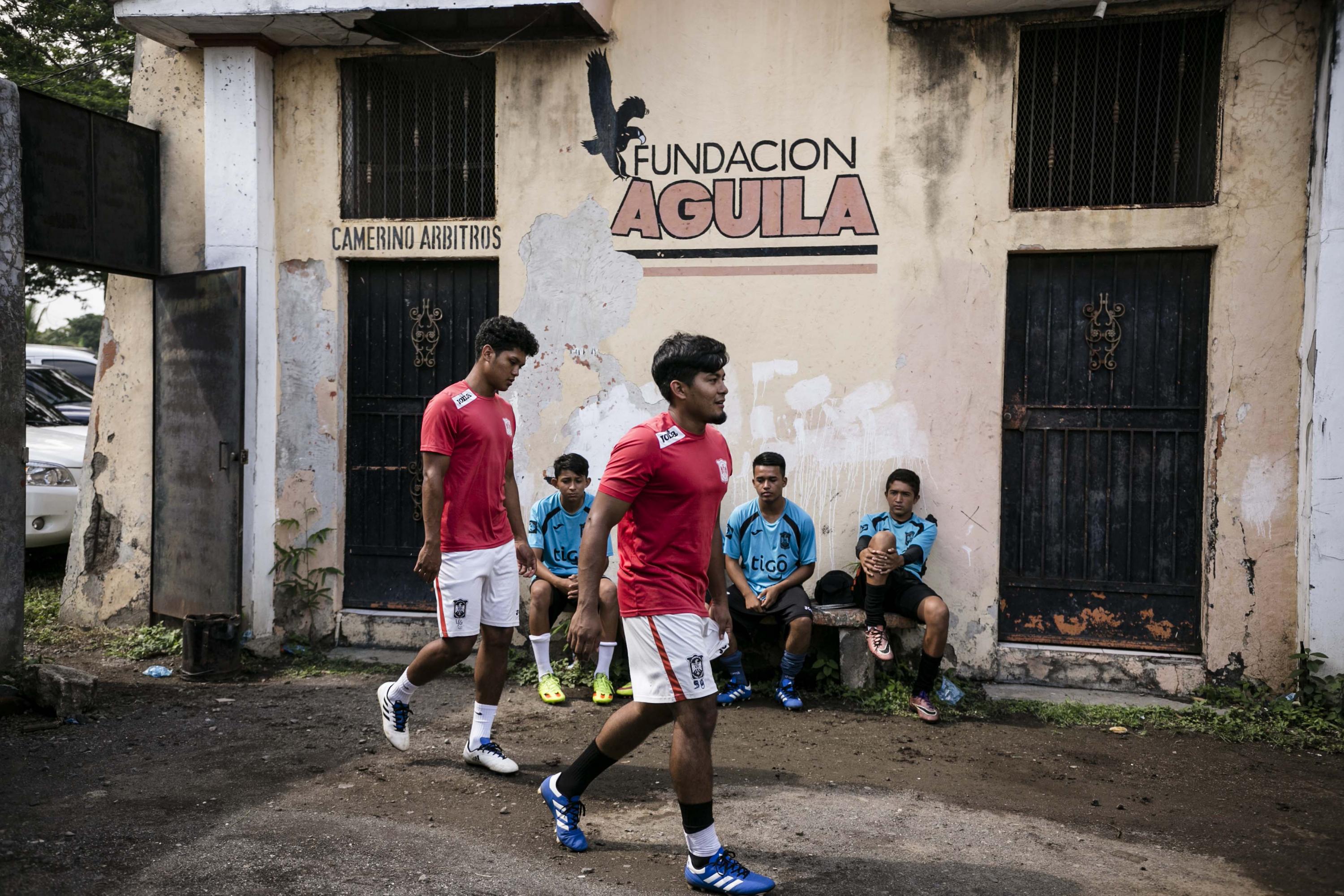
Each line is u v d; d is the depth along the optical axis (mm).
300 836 3562
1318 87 5262
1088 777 4387
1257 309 5418
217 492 6137
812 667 5621
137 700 5305
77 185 5758
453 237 6297
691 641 3270
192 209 6402
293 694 5480
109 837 3510
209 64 6250
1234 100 5414
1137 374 5684
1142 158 5633
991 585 5723
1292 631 5406
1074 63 5680
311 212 6406
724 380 3301
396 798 3975
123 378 6688
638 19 6023
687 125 6004
